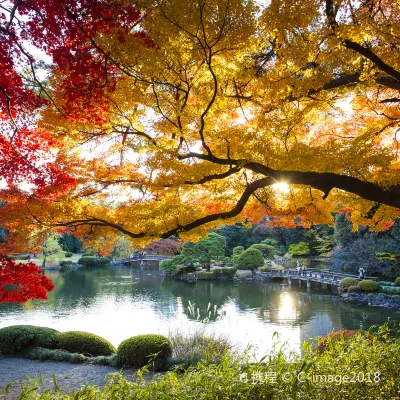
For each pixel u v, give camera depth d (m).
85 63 3.43
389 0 4.63
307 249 36.50
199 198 5.95
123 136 5.25
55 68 4.45
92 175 5.26
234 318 15.26
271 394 2.61
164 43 3.61
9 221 4.58
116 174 5.36
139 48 3.55
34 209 4.57
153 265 39.66
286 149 4.70
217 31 3.62
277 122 4.78
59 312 16.14
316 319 15.22
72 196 5.07
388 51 4.70
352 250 22.91
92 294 21.23
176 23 3.42
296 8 3.69
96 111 4.18
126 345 8.05
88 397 2.54
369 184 4.38
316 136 6.55
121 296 20.78
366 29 4.25
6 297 4.32
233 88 5.33
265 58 5.48
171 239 36.69
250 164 4.49
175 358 7.82
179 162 4.56
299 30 4.08
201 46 3.67
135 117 4.97
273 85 4.50
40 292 4.39
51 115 4.52
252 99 5.22
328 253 33.97
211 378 2.75
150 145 4.73
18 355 8.80
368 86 5.29
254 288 24.61
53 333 9.29
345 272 25.34
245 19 3.54
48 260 34.03
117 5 3.15
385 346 3.41
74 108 3.93
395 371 3.02
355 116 6.45
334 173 4.49
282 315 15.98
